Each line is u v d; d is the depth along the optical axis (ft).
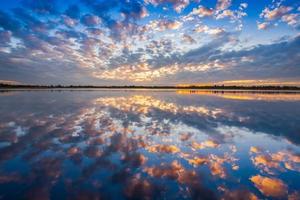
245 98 95.76
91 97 92.22
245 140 23.75
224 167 16.21
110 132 26.43
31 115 38.34
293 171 15.48
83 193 12.22
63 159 17.34
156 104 61.77
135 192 12.40
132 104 60.49
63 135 24.66
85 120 33.94
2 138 23.15
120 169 15.58
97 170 15.33
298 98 96.63
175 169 15.78
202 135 25.79
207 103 67.36
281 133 26.94
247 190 12.67
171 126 30.53
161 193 12.34
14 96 94.22
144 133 26.27
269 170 15.64
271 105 61.82
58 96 98.07
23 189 12.60
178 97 101.81
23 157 17.67
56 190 12.53
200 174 14.89
